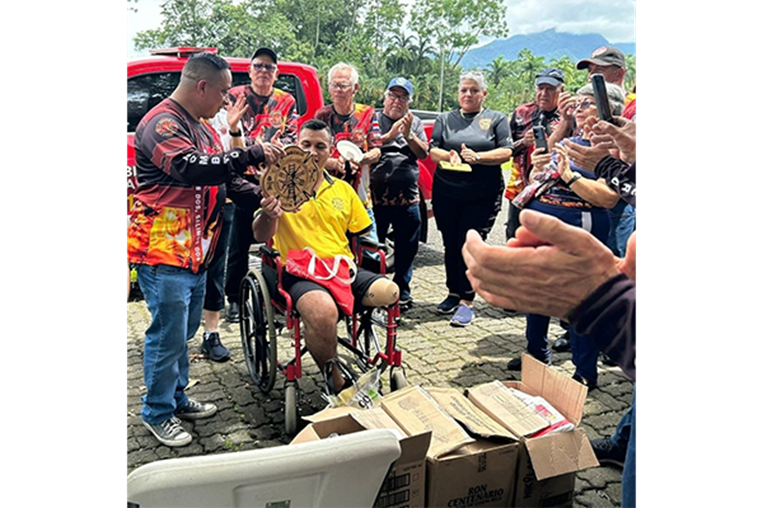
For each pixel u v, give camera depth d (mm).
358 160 3934
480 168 4004
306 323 2846
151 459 2736
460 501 2189
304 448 1280
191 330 2998
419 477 2088
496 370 3666
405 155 4258
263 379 3264
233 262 4160
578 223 2547
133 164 3910
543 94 3574
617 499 2533
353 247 3229
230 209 3596
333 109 4066
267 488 1258
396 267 4555
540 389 2545
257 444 2898
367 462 1324
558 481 2359
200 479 1196
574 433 2271
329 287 2949
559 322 4277
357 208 3195
